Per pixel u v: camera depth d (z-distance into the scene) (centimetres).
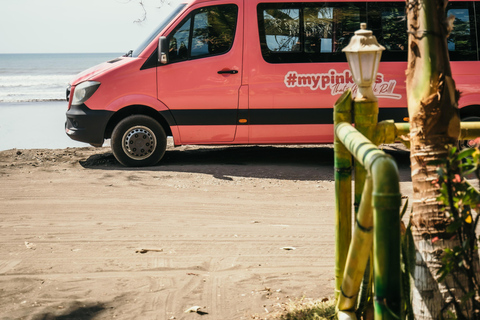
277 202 715
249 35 894
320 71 893
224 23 897
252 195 754
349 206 319
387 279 196
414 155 252
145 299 400
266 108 901
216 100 902
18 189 787
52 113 2400
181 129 912
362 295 303
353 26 891
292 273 453
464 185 214
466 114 909
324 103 898
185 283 431
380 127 297
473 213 591
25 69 9944
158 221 619
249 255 501
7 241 545
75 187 797
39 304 391
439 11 252
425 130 248
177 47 905
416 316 250
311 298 397
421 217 247
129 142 934
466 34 892
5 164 982
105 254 504
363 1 889
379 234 195
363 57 290
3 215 647
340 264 327
